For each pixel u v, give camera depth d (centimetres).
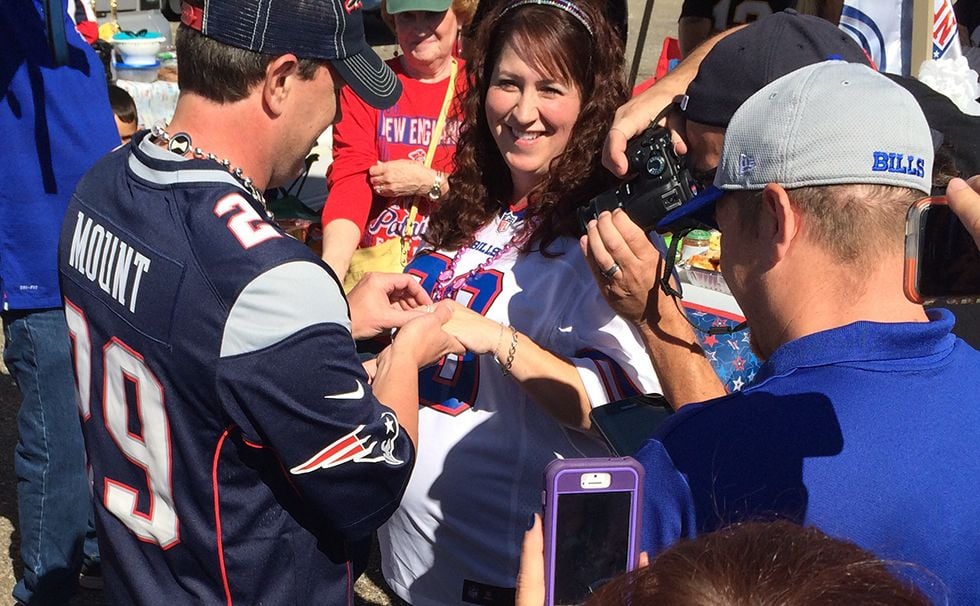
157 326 150
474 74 224
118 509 166
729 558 80
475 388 214
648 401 180
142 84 507
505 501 213
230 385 145
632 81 416
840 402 124
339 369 149
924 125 131
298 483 152
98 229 160
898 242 128
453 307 198
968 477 122
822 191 128
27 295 294
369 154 330
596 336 206
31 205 291
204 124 160
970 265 120
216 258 147
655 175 184
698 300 268
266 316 145
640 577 82
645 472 130
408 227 321
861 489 120
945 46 320
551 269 210
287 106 162
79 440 308
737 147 136
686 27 360
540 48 207
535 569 130
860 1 303
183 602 163
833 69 133
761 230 134
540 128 212
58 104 290
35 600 312
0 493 393
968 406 126
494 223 226
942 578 121
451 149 329
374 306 195
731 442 125
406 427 172
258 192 166
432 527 218
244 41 155
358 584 349
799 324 132
